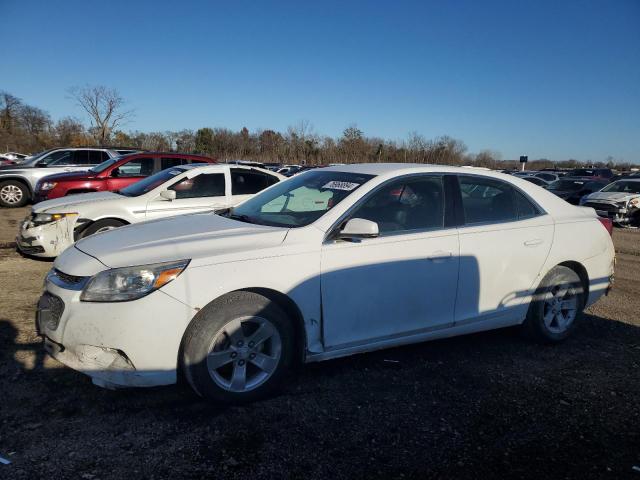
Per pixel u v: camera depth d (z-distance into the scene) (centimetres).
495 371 394
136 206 721
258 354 329
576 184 2191
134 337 292
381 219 373
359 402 335
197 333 304
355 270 349
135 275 298
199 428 296
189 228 364
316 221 354
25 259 721
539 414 330
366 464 270
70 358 301
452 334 400
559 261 443
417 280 373
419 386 362
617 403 350
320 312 342
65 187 932
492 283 410
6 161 4222
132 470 255
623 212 1473
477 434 303
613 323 529
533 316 441
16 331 427
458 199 407
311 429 300
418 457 278
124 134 5631
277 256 327
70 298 300
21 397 321
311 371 379
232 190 788
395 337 372
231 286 311
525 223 430
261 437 289
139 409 314
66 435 283
